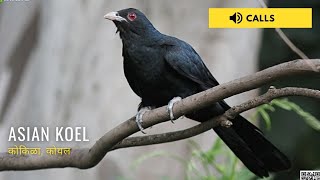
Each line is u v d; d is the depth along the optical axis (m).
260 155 9.18
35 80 14.17
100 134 13.77
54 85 13.99
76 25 14.00
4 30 14.55
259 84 7.45
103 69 13.91
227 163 10.80
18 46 14.38
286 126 17.45
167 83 9.66
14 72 14.36
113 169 13.70
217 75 14.20
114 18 9.77
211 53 14.23
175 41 9.80
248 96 14.45
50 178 13.83
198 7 14.20
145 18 9.80
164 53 9.62
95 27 13.99
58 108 13.92
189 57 9.67
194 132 8.59
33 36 14.35
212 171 11.70
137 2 14.08
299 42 17.42
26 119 14.03
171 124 13.85
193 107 8.17
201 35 14.20
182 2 14.16
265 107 10.16
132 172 13.69
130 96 13.83
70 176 13.79
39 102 14.02
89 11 14.01
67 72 13.98
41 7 14.32
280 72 7.23
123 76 13.89
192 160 11.51
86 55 13.95
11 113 14.13
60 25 14.07
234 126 9.10
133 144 8.84
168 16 14.16
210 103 8.00
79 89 13.91
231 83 7.63
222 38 14.30
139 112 8.67
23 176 13.87
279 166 9.16
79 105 13.87
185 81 9.69
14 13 14.51
